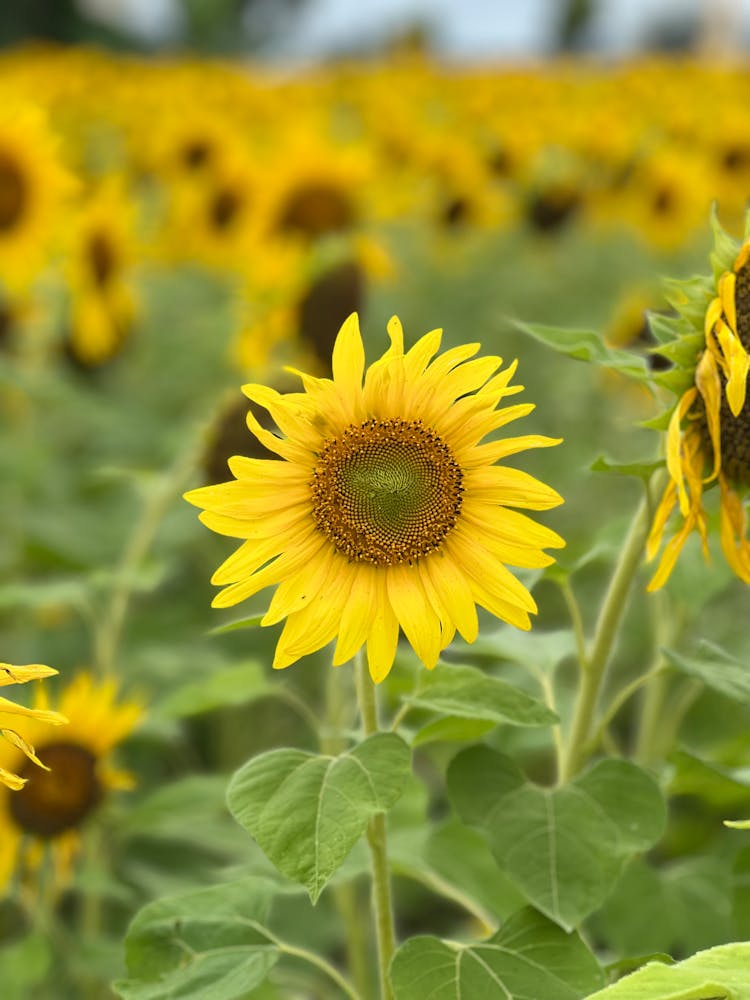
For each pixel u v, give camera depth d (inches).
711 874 64.6
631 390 133.6
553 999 52.6
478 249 200.8
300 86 352.8
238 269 130.8
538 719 54.3
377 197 131.6
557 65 451.5
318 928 85.2
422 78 371.2
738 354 53.2
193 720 110.4
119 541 114.1
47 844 70.7
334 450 52.7
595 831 55.3
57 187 131.2
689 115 248.7
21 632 111.4
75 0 652.1
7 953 69.3
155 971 55.7
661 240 183.5
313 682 108.6
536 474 127.6
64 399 118.7
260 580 52.2
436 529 52.5
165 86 336.8
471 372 53.1
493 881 63.7
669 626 77.5
